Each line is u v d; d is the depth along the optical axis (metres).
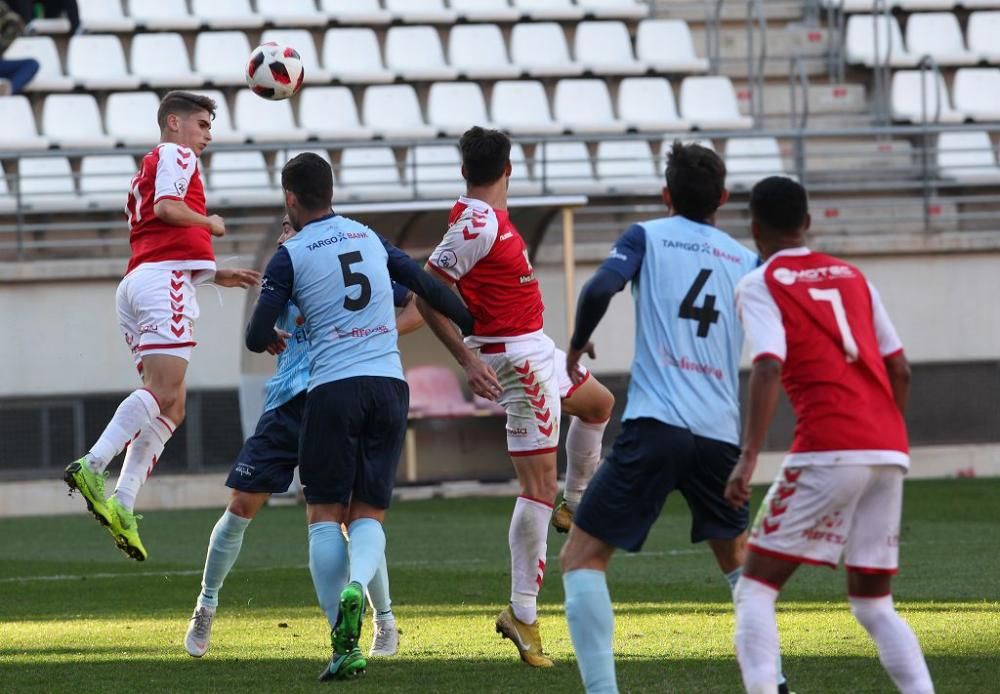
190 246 25.91
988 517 42.69
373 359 20.19
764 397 15.81
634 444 17.11
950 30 71.38
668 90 67.06
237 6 69.38
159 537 42.44
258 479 22.34
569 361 17.92
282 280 20.12
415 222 50.03
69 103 62.28
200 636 22.42
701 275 17.52
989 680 19.20
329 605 20.14
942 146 65.94
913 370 57.03
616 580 31.22
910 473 56.59
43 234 57.47
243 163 61.66
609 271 17.38
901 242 56.81
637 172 62.97
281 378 22.72
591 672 16.84
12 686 20.20
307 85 66.50
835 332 15.89
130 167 60.41
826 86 69.44
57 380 53.00
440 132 63.19
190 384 53.41
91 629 25.84
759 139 64.69
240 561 36.09
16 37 61.44
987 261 57.56
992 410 57.41
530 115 65.25
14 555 39.19
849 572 16.22
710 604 27.33
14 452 52.50
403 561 35.38
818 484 15.68
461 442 54.41
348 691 19.38
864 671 20.09
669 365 17.25
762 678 15.66
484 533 41.19
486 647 23.08
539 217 50.81
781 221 16.48
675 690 19.05
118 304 26.31
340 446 19.97
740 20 72.25
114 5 68.94
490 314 22.44
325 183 20.66
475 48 68.56
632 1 72.50
